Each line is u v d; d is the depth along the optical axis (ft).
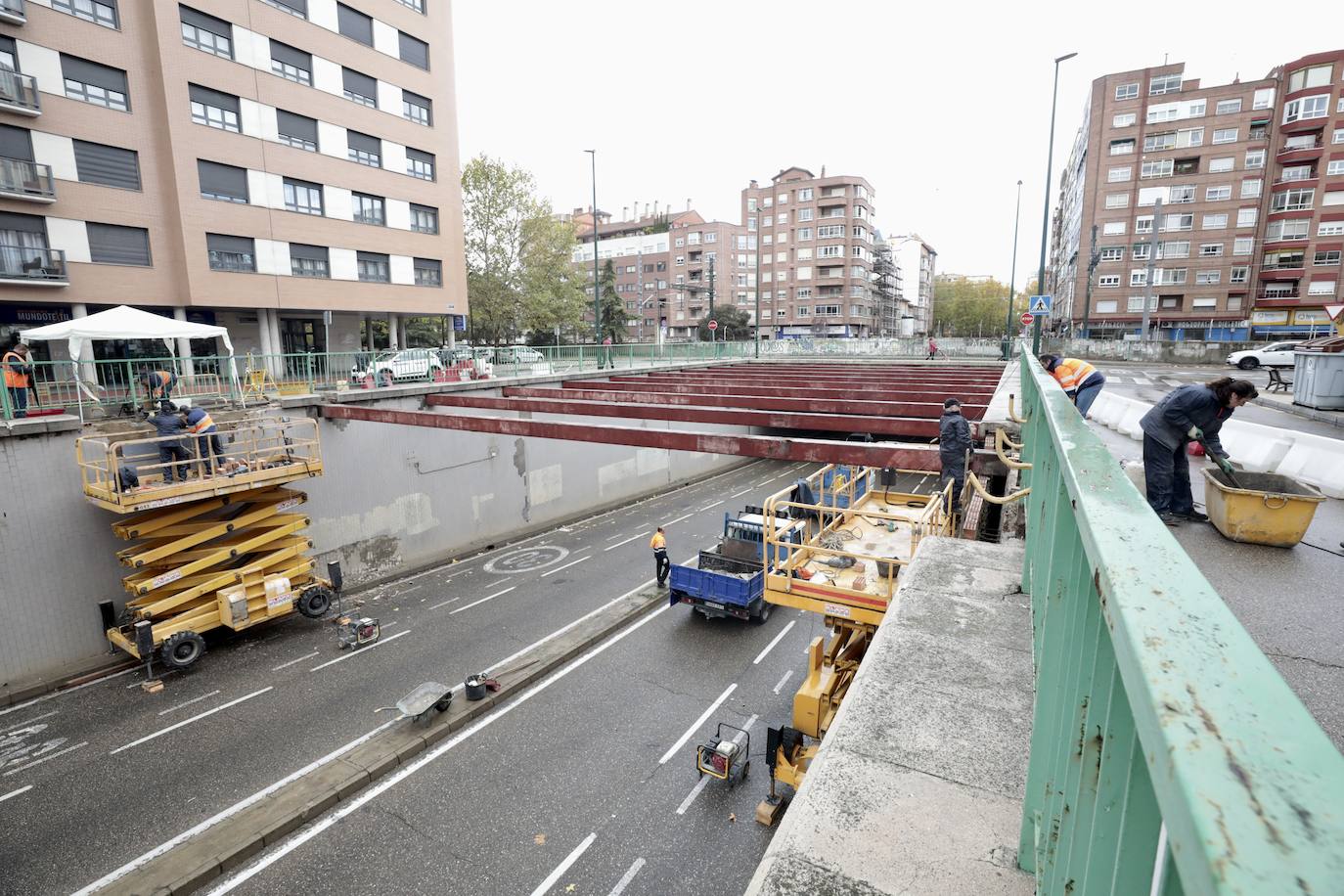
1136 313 171.12
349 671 46.11
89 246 70.79
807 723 30.22
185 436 44.96
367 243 96.02
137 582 44.11
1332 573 15.56
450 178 108.17
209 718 40.32
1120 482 3.91
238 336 89.56
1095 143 172.24
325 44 88.99
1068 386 23.52
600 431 34.53
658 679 45.27
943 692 8.93
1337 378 45.60
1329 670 11.23
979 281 435.53
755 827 31.68
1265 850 0.98
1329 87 151.02
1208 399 18.80
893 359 135.95
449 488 71.31
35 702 41.60
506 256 153.07
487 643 50.29
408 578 65.16
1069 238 216.54
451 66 107.24
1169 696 1.65
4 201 65.21
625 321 202.28
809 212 262.26
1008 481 21.59
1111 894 3.14
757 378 57.88
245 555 50.47
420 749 37.65
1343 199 152.35
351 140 93.50
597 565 67.92
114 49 71.10
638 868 29.43
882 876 6.40
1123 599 2.33
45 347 70.13
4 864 29.53
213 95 78.74
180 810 32.53
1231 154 160.76
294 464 50.67
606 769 35.94
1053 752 5.43
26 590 42.70
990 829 6.84
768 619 54.60
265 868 29.58
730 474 118.52
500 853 30.27
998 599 11.40
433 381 70.54
